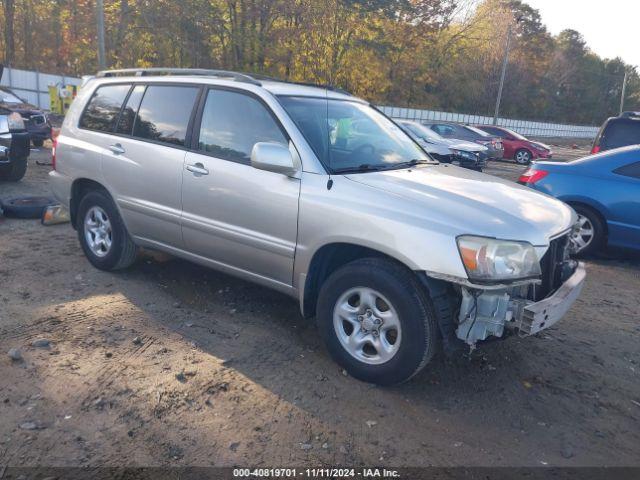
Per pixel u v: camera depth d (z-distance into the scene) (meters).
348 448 3.09
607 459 3.16
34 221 7.37
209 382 3.64
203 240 4.57
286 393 3.58
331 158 4.05
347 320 3.77
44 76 30.72
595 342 4.73
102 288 5.12
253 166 3.94
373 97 43.22
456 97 53.75
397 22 41.47
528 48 63.53
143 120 5.07
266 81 4.60
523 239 3.42
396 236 3.43
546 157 23.78
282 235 4.00
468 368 4.07
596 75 80.62
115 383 3.56
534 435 3.33
